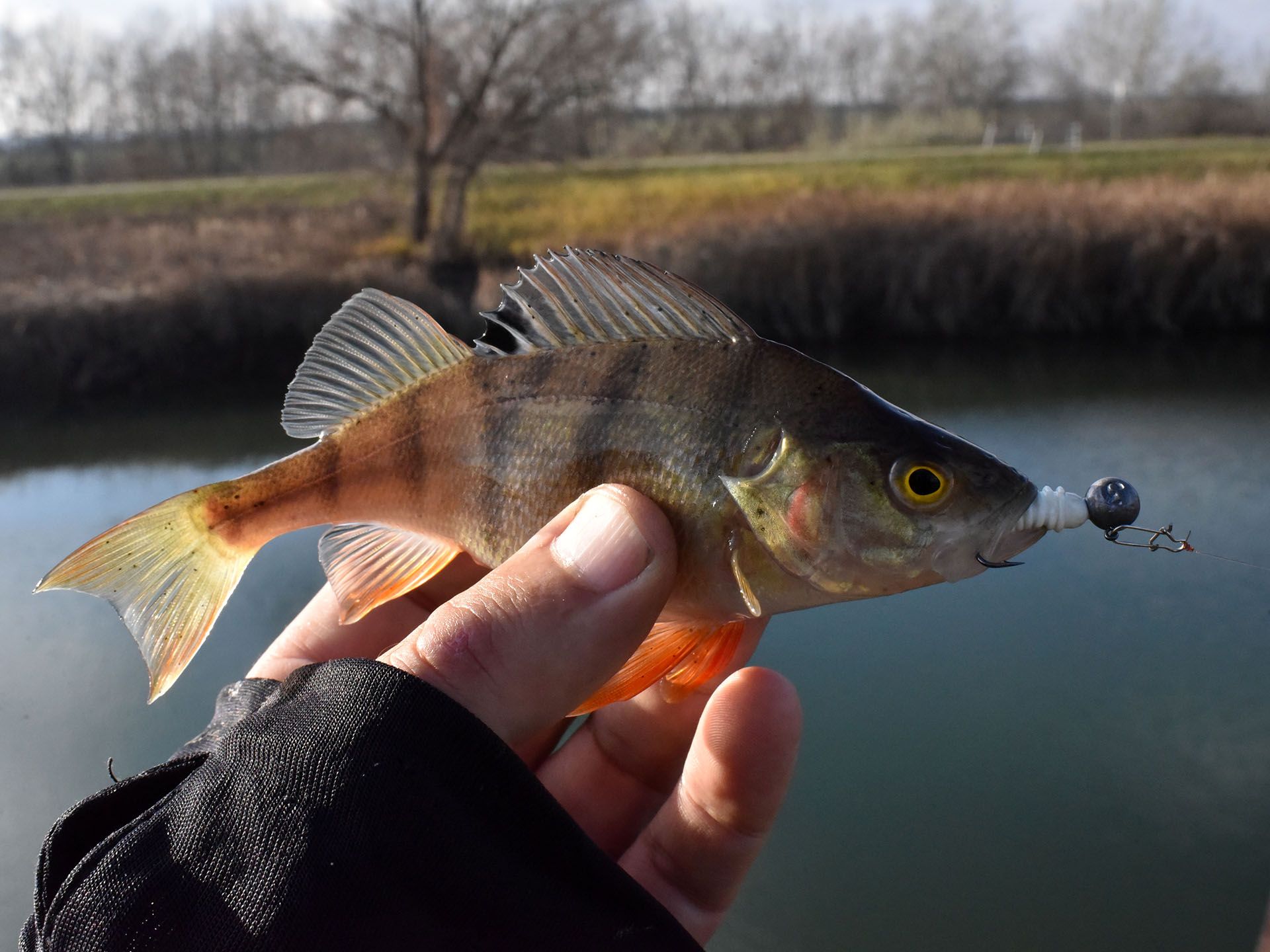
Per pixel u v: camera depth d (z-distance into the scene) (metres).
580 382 0.19
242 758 0.14
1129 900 0.43
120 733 0.52
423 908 0.14
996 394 1.08
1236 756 0.50
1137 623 0.60
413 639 0.16
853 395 0.19
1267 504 0.74
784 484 0.18
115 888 0.13
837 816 0.47
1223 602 0.61
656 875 0.22
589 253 0.20
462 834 0.14
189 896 0.13
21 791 0.47
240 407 1.17
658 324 0.19
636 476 0.19
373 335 0.21
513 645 0.16
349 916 0.13
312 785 0.14
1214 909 0.42
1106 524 0.18
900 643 0.59
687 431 0.19
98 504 0.86
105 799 0.15
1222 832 0.46
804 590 0.19
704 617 0.19
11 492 0.90
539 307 0.20
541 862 0.15
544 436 0.19
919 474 0.18
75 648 0.60
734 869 0.22
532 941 0.14
